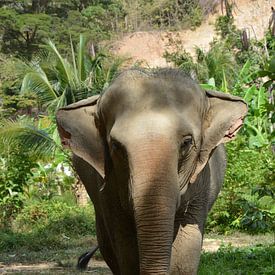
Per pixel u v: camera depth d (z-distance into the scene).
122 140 5.64
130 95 5.97
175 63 37.50
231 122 6.42
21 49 54.81
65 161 21.31
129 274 6.89
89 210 19.19
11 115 45.97
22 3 59.34
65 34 53.41
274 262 11.57
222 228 17.67
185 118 5.86
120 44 51.81
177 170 5.63
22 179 18.75
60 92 28.48
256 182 17.86
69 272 12.35
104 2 60.78
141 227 5.38
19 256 14.69
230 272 11.02
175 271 6.70
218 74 30.80
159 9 55.03
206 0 42.59
